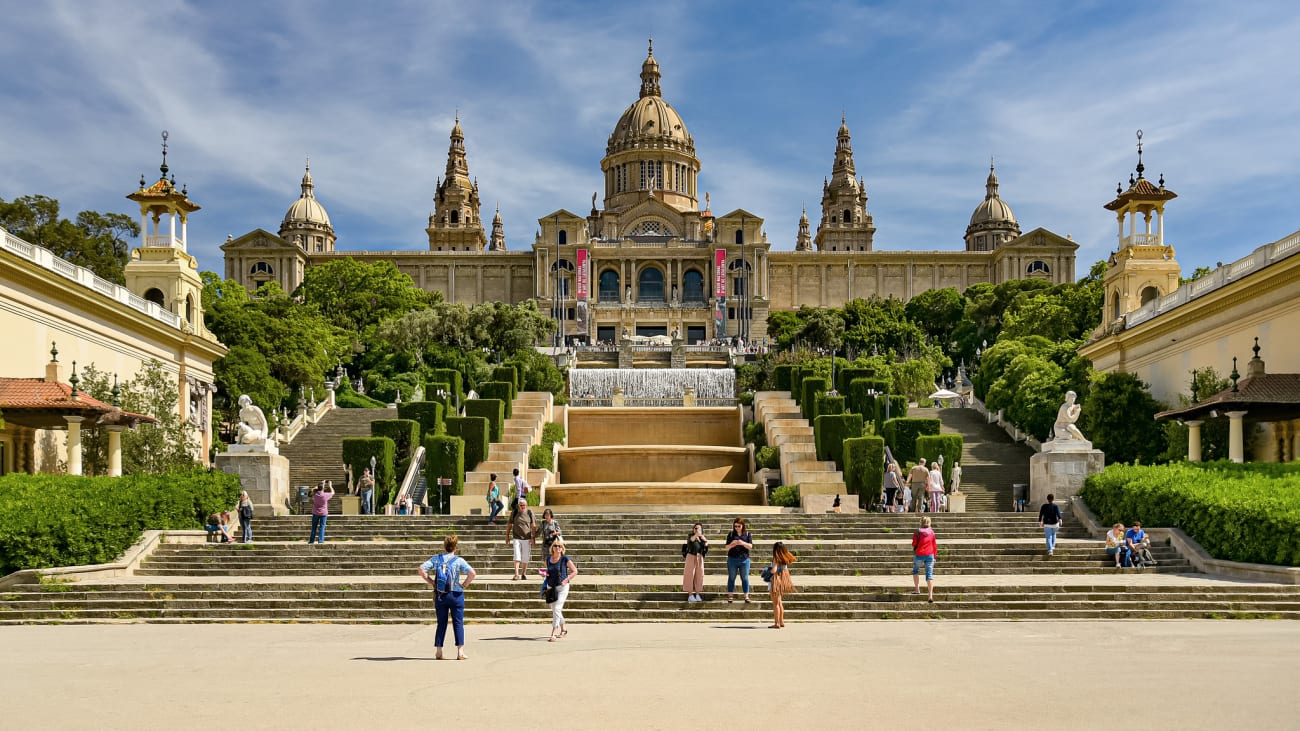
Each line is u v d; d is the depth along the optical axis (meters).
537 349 120.50
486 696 16.06
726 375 89.88
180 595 27.38
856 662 19.11
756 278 165.88
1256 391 41.53
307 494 46.84
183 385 63.53
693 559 26.69
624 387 89.25
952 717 14.42
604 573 31.80
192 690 16.62
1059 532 37.22
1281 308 45.31
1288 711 14.61
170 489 35.41
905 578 29.92
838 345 122.56
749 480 57.47
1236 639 21.84
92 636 23.44
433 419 55.28
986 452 59.66
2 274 44.16
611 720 14.41
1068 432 41.19
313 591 27.50
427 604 26.70
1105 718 14.27
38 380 42.91
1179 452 50.38
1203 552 31.28
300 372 80.12
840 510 44.56
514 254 170.62
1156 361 59.38
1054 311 94.75
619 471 58.31
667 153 187.62
